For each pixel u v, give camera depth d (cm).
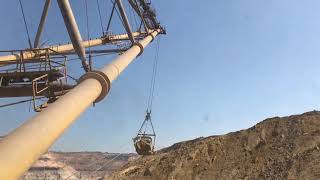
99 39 3666
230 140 9625
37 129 962
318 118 9625
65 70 2394
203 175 8675
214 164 8950
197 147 9444
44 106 2348
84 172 18250
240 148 9269
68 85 2392
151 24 4484
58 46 2814
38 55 2422
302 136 9006
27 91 2420
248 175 8419
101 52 3244
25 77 2416
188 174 8775
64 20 1638
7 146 867
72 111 1161
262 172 8375
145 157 9750
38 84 2405
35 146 924
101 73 1495
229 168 8719
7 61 2345
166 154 9606
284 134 9350
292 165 8212
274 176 8125
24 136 916
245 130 9900
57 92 2391
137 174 8988
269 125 9800
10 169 831
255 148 9188
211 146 9456
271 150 8962
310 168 7925
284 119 9912
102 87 1491
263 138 9406
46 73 2369
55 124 1034
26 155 885
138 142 4000
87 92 1339
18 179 865
